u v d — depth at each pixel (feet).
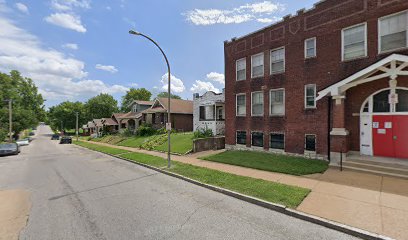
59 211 19.85
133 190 26.09
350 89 34.65
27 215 19.03
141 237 14.85
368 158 30.86
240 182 26.68
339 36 36.60
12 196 24.70
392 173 26.66
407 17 30.07
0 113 128.36
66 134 275.80
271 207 19.70
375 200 19.75
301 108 41.57
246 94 51.90
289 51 43.65
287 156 42.50
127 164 45.91
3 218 18.45
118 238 14.78
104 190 26.40
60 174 36.86
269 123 47.09
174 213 18.92
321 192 22.31
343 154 32.12
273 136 46.80
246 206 20.42
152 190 25.96
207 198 22.81
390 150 31.30
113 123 164.25
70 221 17.65
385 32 31.91
